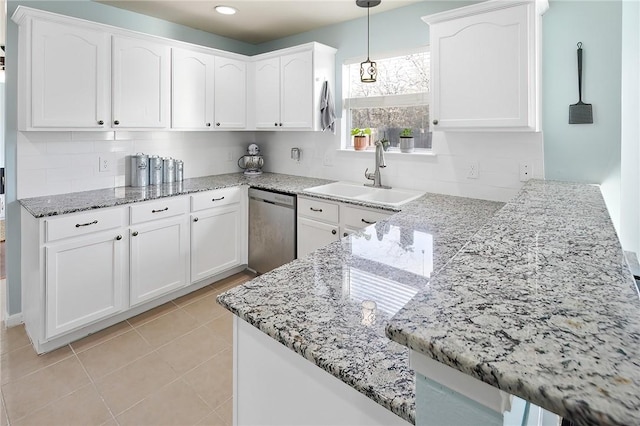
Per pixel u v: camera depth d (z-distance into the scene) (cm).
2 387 201
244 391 109
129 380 208
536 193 188
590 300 63
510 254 90
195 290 323
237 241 346
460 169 277
